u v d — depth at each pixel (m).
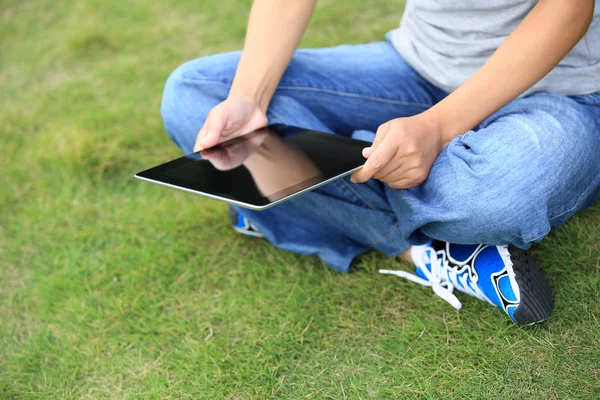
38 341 1.40
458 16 1.28
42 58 2.85
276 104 1.38
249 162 1.15
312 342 1.27
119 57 2.72
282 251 1.54
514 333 1.18
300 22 1.36
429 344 1.20
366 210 1.32
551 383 1.08
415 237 1.30
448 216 1.12
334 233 1.47
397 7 2.66
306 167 1.11
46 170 2.06
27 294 1.57
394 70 1.48
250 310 1.38
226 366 1.25
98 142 2.09
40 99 2.50
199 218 1.70
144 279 1.53
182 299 1.45
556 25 1.07
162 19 2.99
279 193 1.01
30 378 1.32
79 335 1.40
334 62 1.50
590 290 1.23
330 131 1.39
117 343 1.35
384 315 1.30
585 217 1.41
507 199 1.07
